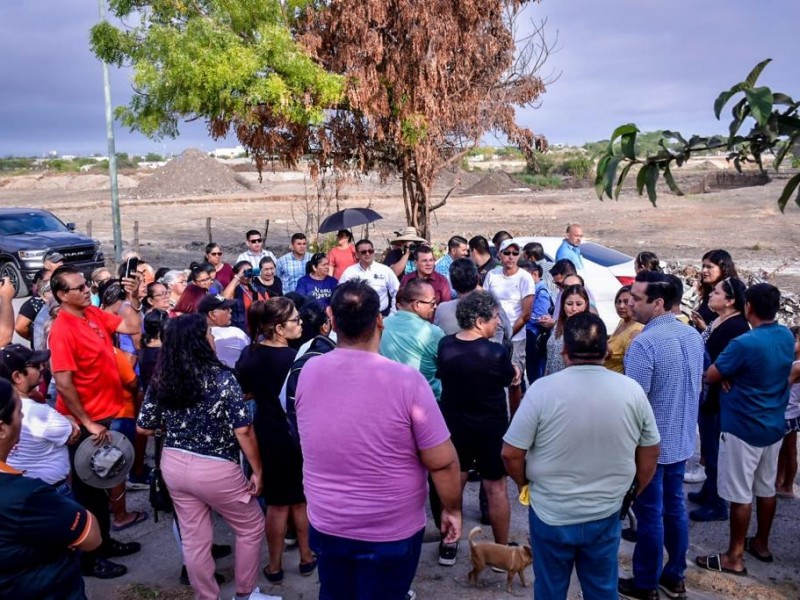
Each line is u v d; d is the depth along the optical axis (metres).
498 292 7.62
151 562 5.15
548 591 3.64
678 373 4.21
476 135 14.34
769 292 4.57
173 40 12.28
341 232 10.77
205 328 4.11
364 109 12.98
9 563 2.60
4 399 2.75
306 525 4.81
